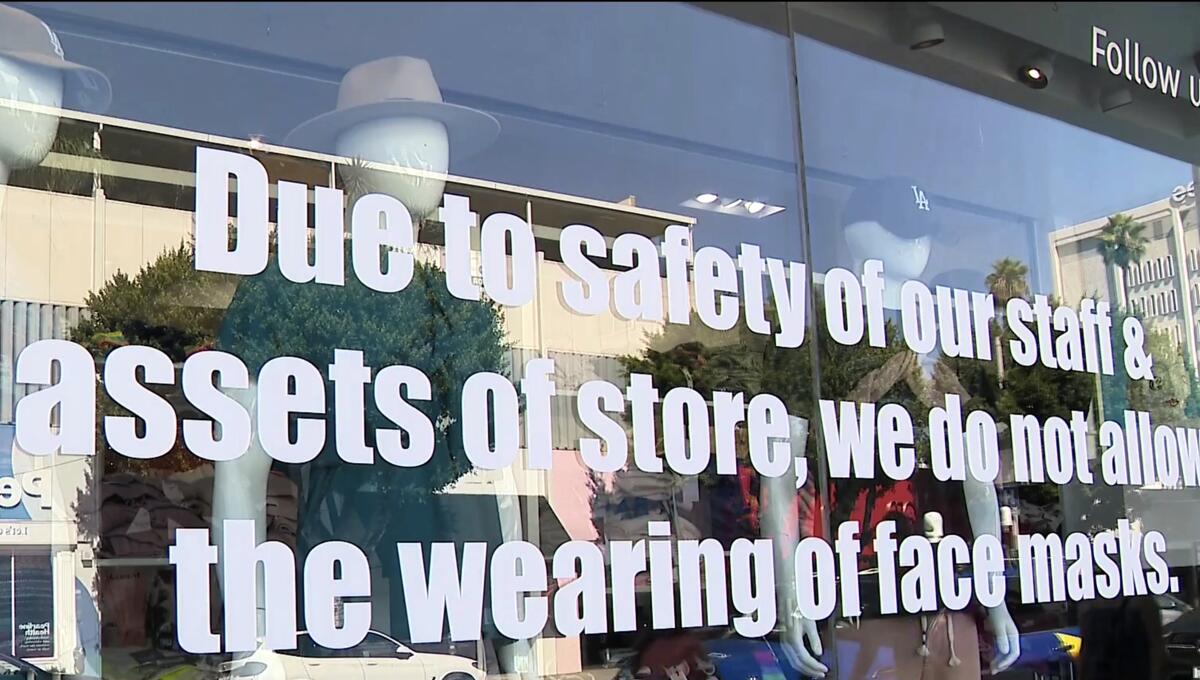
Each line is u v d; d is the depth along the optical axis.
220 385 0.95
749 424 1.20
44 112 0.92
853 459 1.26
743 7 1.30
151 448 0.91
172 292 0.94
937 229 1.39
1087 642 1.38
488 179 1.11
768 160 1.29
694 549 1.14
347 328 1.01
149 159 0.95
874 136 1.37
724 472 1.18
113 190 0.94
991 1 1.50
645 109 1.22
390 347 1.03
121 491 0.89
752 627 1.16
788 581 1.19
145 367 0.92
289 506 0.96
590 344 1.13
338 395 1.00
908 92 1.42
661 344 1.17
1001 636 1.32
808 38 1.36
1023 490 1.38
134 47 0.96
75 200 0.92
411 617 0.99
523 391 1.08
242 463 0.94
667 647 1.11
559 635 1.06
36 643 0.84
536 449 1.08
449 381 1.05
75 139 0.93
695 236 1.22
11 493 0.85
